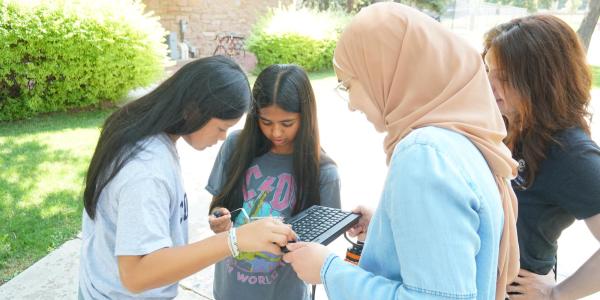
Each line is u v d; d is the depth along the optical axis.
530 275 1.27
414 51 0.89
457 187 0.77
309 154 1.57
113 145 1.08
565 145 1.16
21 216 3.39
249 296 1.62
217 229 1.54
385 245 0.88
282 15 11.66
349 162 4.91
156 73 7.36
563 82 1.17
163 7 12.94
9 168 4.34
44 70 6.16
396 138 0.92
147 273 1.02
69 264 2.84
